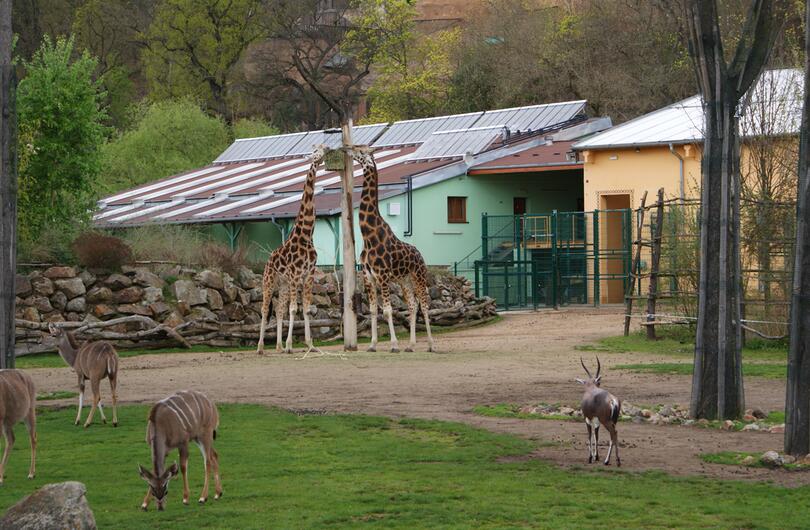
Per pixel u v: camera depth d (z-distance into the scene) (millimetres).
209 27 83438
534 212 48594
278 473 12344
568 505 10656
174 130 67500
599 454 13383
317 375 22391
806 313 12945
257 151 61812
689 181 40125
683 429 15328
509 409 17094
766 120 29031
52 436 14906
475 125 54062
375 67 80812
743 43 15664
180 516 10289
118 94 82312
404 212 43656
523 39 68938
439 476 12125
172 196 52156
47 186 34438
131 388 20656
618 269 44312
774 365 23141
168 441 10312
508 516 10195
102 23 82875
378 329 35031
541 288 46438
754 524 9922
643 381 20672
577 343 29406
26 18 78875
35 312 29297
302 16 84625
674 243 29703
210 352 29609
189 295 31812
